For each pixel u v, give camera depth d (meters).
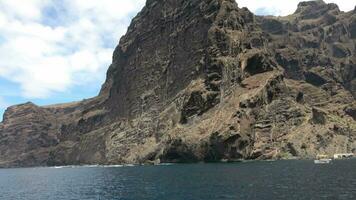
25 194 98.56
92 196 82.81
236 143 174.00
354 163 133.88
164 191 80.69
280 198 61.62
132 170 169.88
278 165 136.75
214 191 74.69
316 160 152.00
